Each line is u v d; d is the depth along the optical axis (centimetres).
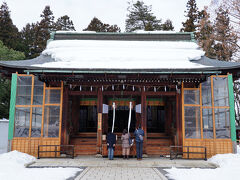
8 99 3112
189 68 1177
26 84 1334
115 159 1234
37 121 1307
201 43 3122
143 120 1341
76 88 1546
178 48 1596
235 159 1088
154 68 1191
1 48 2911
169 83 1343
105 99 1788
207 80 1326
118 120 2209
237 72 1355
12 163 1032
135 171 966
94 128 2091
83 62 1353
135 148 1299
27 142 1288
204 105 1309
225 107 1305
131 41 1650
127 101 1877
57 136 1295
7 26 4269
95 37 1723
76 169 1001
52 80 1282
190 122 1298
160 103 1900
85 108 2116
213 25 2845
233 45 2720
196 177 848
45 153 1273
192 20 3850
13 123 1297
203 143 1279
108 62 1355
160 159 1242
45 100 1323
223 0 2606
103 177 853
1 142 1983
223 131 1286
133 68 1198
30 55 4366
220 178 821
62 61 1388
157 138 1645
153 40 1709
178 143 1305
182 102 1314
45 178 812
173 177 867
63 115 1319
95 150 1459
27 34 5153
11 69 1316
